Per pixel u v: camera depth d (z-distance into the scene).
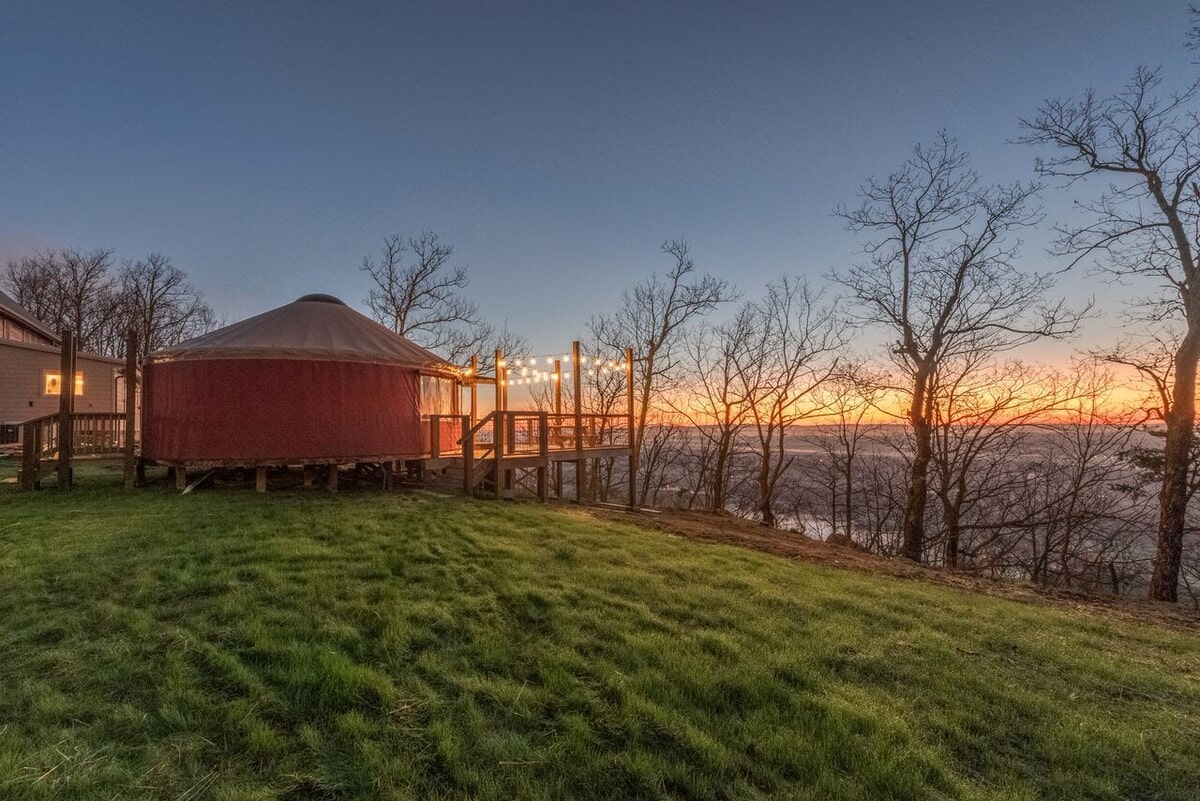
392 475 9.99
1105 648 4.40
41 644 3.27
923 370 13.95
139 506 7.27
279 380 8.81
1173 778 2.64
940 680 3.42
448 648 3.48
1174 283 10.68
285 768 2.32
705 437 22.06
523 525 7.01
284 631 3.51
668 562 5.62
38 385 16.77
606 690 3.04
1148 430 12.20
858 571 6.73
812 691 3.18
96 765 2.25
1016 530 15.84
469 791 2.26
